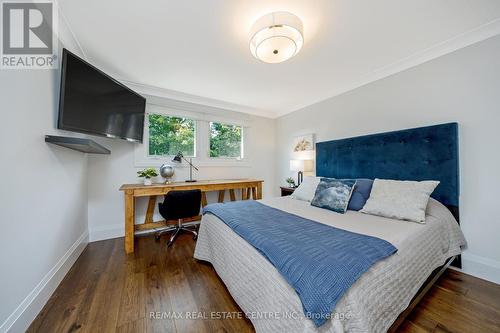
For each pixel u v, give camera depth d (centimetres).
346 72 243
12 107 112
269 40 156
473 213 175
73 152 196
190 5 141
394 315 102
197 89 294
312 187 252
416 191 173
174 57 209
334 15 151
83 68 175
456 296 145
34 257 127
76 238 206
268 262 107
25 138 122
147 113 292
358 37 178
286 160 398
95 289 154
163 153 310
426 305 136
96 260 204
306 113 352
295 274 88
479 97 171
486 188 168
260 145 407
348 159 270
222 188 297
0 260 99
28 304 119
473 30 167
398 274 108
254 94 314
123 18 154
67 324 120
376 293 92
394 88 229
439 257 151
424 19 156
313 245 108
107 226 264
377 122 246
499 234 162
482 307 133
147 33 171
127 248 221
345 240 116
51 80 156
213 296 148
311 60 216
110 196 266
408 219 161
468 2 139
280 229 137
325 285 81
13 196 110
